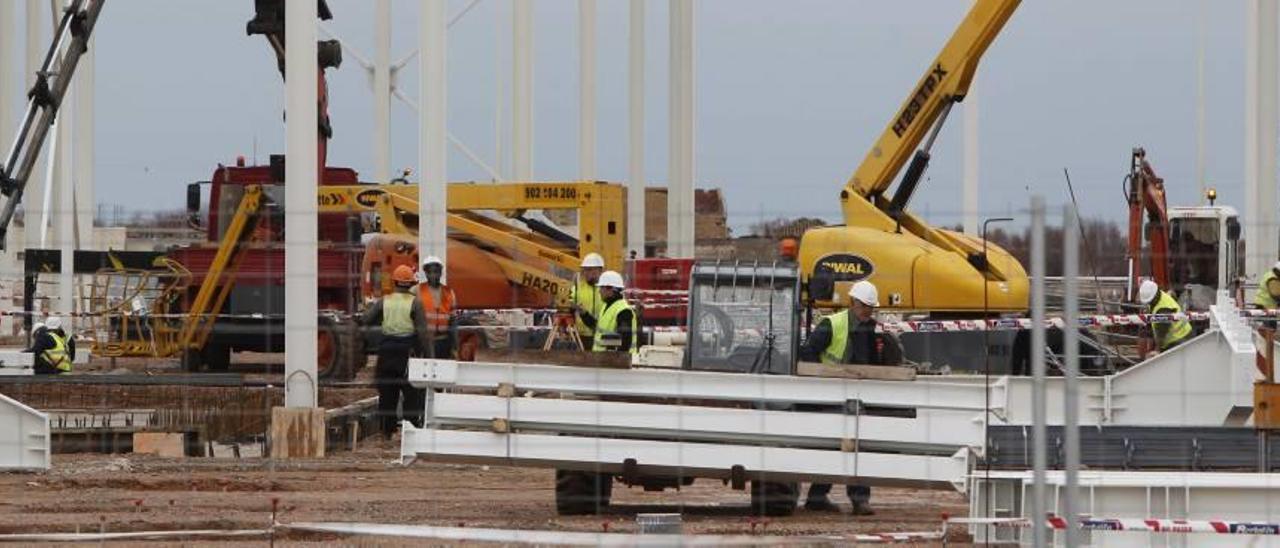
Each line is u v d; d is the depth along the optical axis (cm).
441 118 7206
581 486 4388
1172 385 5253
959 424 4162
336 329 7694
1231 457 4178
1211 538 3662
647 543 3416
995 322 6450
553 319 7381
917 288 6788
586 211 8944
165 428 5966
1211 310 5572
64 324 9231
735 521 4322
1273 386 4450
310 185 5725
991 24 7344
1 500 4669
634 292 8062
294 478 5225
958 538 3966
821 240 6994
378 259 8219
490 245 9044
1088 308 8994
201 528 4150
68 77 8069
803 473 4184
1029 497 3838
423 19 7231
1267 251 9425
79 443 5906
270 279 8081
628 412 4234
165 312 8588
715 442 4222
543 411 4241
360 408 6341
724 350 4619
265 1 8088
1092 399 5275
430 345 6234
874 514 4497
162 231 11506
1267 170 9406
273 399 6625
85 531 4141
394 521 4272
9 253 12169
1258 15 9462
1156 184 8644
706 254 11619
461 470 5444
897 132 7456
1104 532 3697
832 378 4206
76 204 11350
